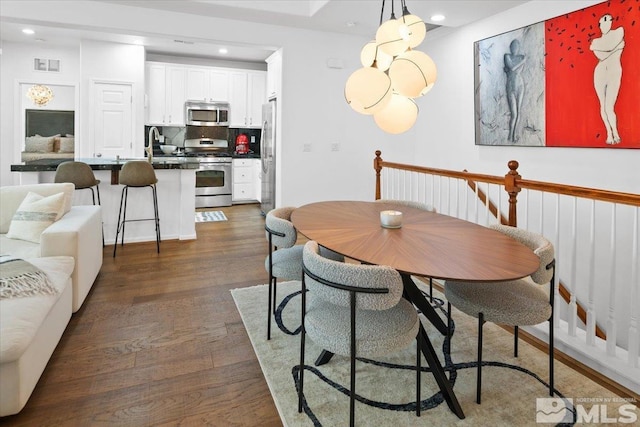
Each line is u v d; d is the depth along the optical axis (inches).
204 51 259.4
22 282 77.5
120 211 168.1
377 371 83.3
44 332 77.1
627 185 121.1
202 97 277.4
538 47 143.7
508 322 71.1
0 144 247.8
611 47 121.0
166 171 183.8
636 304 79.2
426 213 106.3
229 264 153.6
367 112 88.0
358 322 65.4
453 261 64.8
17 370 64.9
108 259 156.2
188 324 103.2
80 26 158.2
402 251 69.9
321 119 203.3
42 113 305.4
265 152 244.4
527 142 150.7
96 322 102.9
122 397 73.5
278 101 201.8
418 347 69.5
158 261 155.3
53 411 69.3
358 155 213.3
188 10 166.7
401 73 81.4
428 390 77.0
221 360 86.8
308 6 173.5
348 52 205.0
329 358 85.5
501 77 159.9
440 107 198.7
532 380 80.4
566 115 135.8
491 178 113.6
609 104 122.7
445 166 197.5
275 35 187.9
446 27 191.2
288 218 108.4
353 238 78.5
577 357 88.7
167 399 73.4
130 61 242.8
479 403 72.9
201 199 278.2
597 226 130.4
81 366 83.0
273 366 84.4
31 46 247.0
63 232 101.1
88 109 236.1
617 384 80.0
